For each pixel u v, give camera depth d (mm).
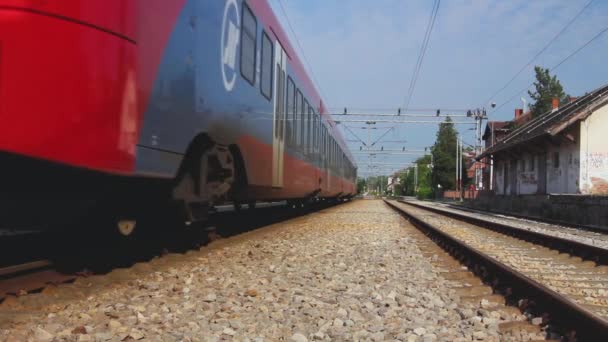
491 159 46719
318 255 8844
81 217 5996
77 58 4617
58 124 4535
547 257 9578
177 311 4699
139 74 5262
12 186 4891
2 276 5230
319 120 20359
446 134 85312
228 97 8016
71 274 5762
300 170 15711
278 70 12109
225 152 8250
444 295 5758
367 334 4176
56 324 4062
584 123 28172
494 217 25719
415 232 14227
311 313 4801
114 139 4934
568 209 22953
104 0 4824
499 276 6230
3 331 3867
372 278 6758
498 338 4117
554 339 4051
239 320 4512
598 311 5297
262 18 10344
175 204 7172
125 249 7113
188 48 6406
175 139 6133
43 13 4473
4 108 4348
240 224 13180
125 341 3814
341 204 41188
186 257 7711
